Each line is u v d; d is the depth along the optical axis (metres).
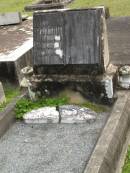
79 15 3.99
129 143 3.62
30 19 6.76
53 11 4.07
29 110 4.13
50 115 4.00
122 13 7.21
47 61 4.09
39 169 3.38
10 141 3.82
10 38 5.71
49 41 4.09
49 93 4.20
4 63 4.73
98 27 3.94
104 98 4.03
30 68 4.31
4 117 4.00
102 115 3.97
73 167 3.34
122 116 3.72
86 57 3.97
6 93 4.69
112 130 3.52
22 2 9.54
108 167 3.21
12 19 6.44
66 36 4.03
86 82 4.01
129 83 4.09
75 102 4.14
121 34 6.05
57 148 3.61
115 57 5.16
